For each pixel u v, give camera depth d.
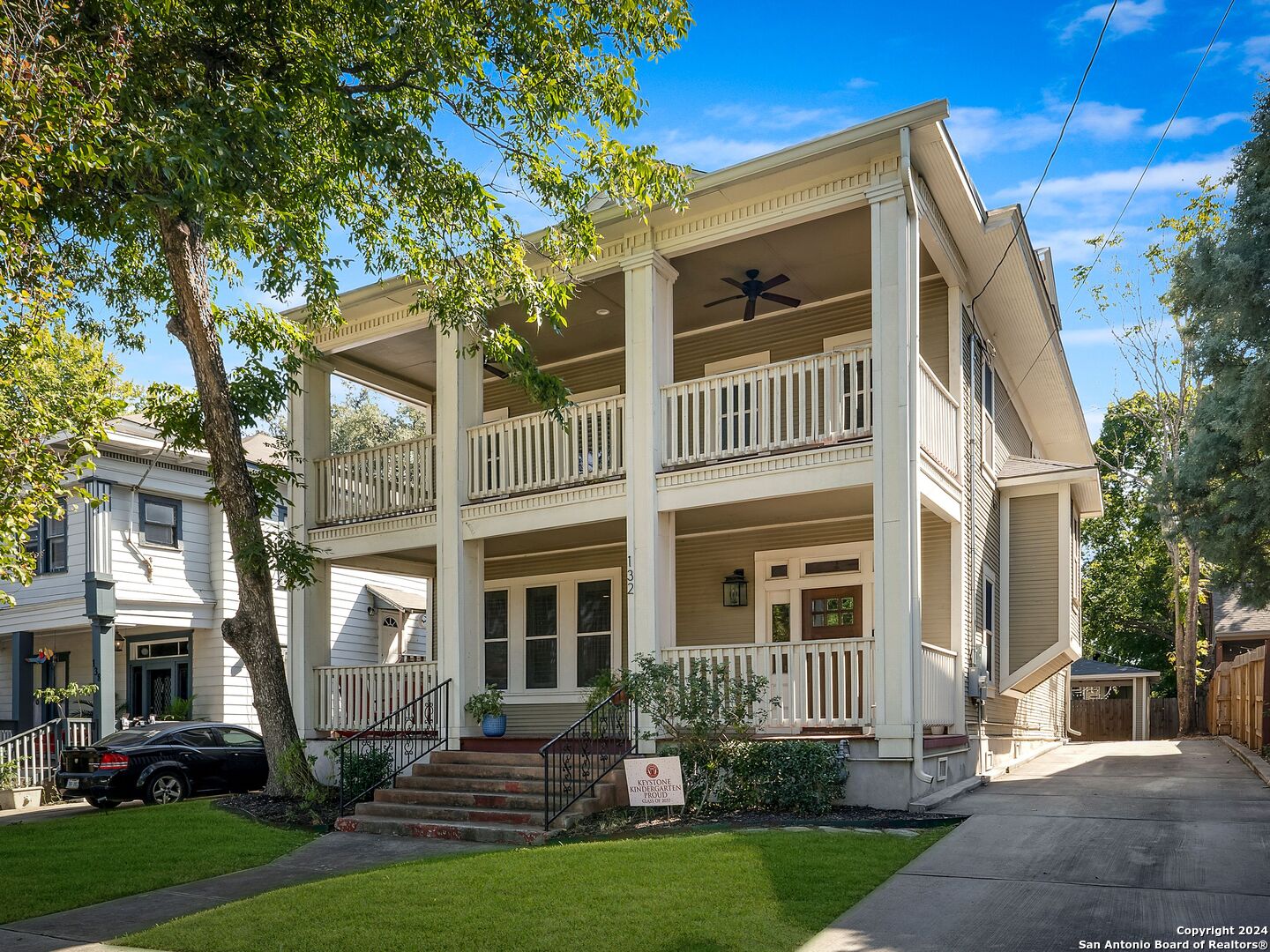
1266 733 16.70
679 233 13.58
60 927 8.18
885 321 12.00
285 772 14.22
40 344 13.00
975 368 16.03
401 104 13.04
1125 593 40.22
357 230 14.30
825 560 15.59
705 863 8.66
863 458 12.12
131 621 22.25
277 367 15.20
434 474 15.93
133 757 16.56
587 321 16.72
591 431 18.00
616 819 11.52
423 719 15.05
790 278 15.08
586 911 7.45
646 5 12.12
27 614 23.16
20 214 9.45
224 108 10.59
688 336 17.17
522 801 11.82
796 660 12.75
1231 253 14.61
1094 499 19.70
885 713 11.60
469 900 7.93
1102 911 7.04
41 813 17.19
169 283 15.44
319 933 7.31
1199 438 15.94
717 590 16.47
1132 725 32.88
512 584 18.67
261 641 14.48
